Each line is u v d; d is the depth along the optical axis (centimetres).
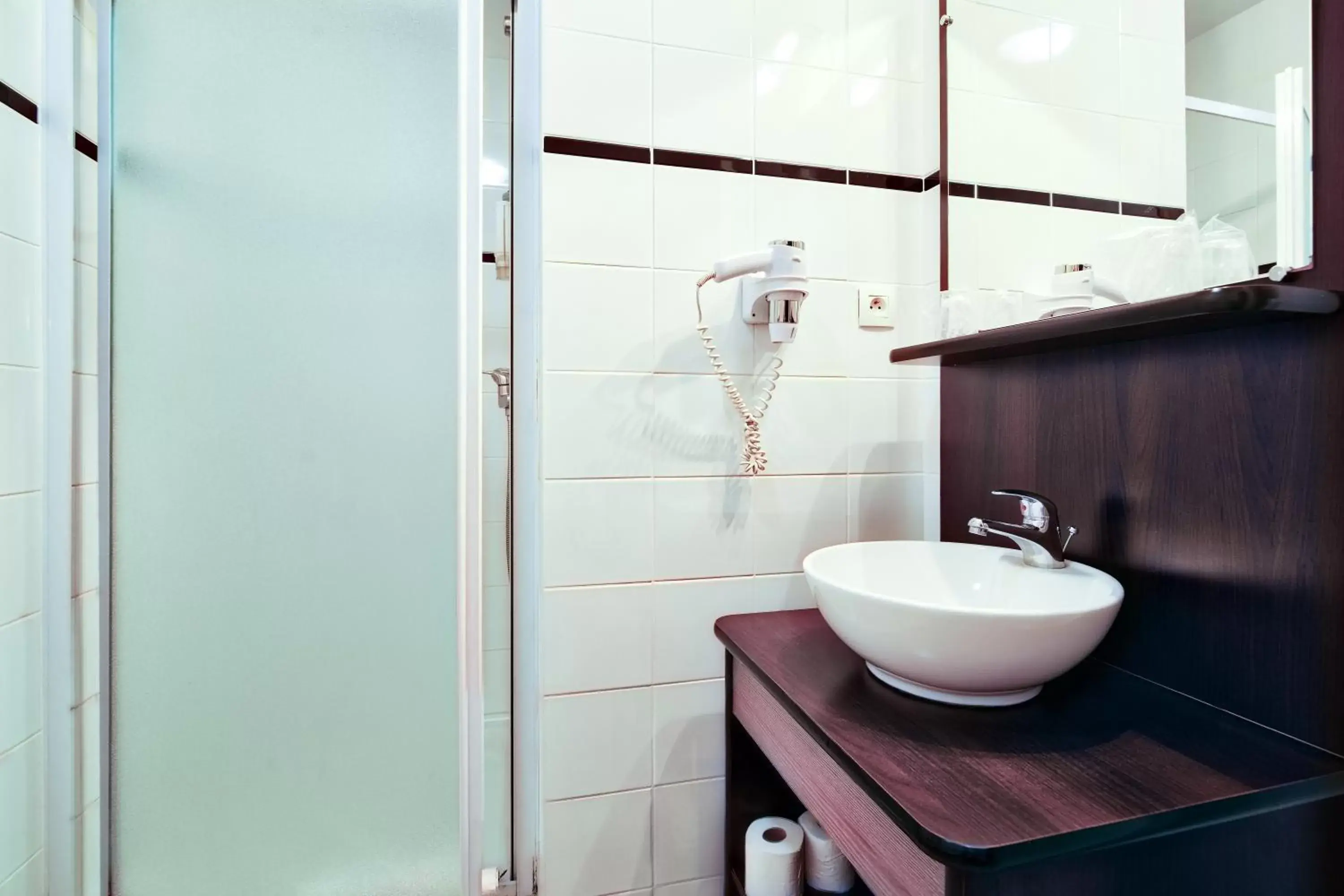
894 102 128
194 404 100
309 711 100
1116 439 88
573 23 109
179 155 100
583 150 110
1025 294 106
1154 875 60
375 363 99
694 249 116
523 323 111
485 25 110
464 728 98
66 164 106
